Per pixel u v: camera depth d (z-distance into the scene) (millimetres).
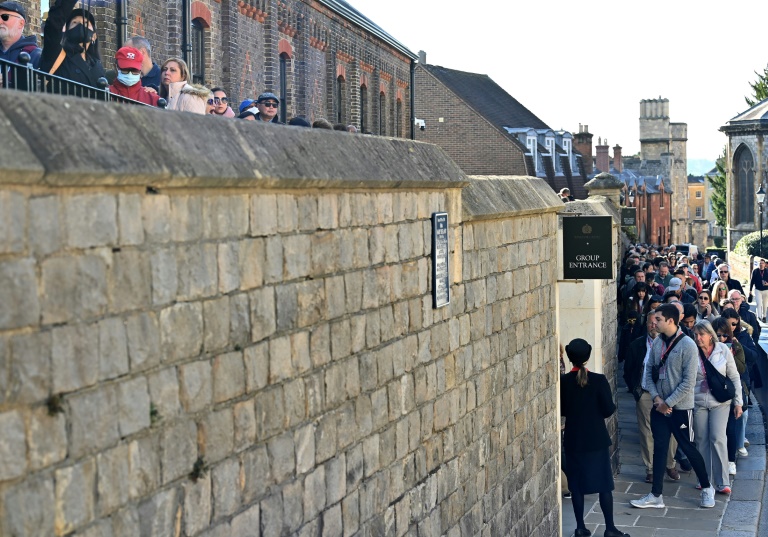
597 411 11008
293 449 5309
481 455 8320
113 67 14359
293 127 5535
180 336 4320
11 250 3393
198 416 4457
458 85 64625
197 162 4383
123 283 3955
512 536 9117
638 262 24000
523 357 9531
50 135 3598
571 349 11023
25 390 3449
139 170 3949
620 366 23125
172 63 10742
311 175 5332
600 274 11430
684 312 13703
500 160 58219
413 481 6918
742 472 13828
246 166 4762
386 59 34312
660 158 133125
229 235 4691
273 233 5086
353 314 6008
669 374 12008
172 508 4270
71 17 9000
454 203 7688
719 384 12523
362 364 6133
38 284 3512
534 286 9906
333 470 5754
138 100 9391
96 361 3797
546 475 10297
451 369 7656
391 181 6348
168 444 4242
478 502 8234
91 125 3857
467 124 58594
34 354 3492
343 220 5871
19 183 3424
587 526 11617
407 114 37781
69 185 3646
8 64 6445
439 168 7340
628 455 14984
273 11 22156
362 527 6129
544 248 10242
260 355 4977
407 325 6824
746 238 62000
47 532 3539
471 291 8117
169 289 4250
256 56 21500
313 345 5520
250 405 4883
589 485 10922
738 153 76000
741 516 11789
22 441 3436
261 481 4980
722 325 13984
